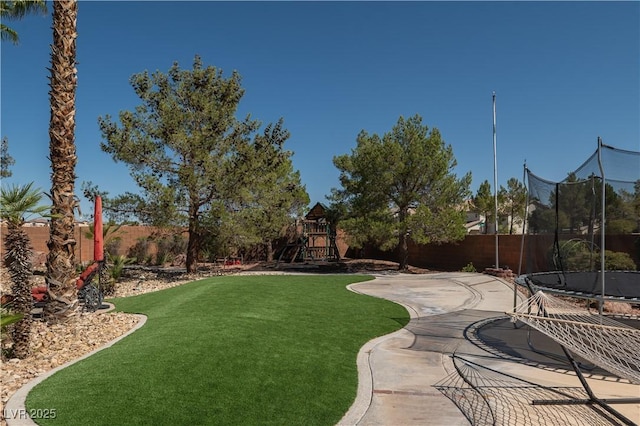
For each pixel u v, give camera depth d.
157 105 17.61
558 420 5.12
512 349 8.14
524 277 9.69
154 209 17.50
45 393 4.98
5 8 13.70
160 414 4.51
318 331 8.67
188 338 7.11
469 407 5.43
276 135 19.31
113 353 6.50
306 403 5.20
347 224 20.59
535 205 10.04
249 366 6.06
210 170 16.88
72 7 9.02
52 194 8.94
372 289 15.36
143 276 19.16
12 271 6.91
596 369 6.99
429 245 25.23
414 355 7.72
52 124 8.95
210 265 24.97
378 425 4.87
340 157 22.81
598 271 9.00
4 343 7.29
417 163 20.11
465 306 12.48
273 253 28.27
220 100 18.22
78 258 23.22
